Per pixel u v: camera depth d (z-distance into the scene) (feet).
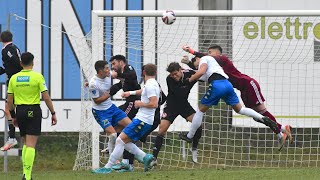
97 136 130.41
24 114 100.01
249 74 147.74
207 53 136.15
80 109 150.71
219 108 144.87
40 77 100.78
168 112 125.29
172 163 143.95
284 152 152.25
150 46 147.95
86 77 135.95
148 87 113.80
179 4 150.51
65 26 151.74
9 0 151.12
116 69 122.72
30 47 151.23
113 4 151.02
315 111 147.43
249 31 148.15
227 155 149.18
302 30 147.13
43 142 167.73
